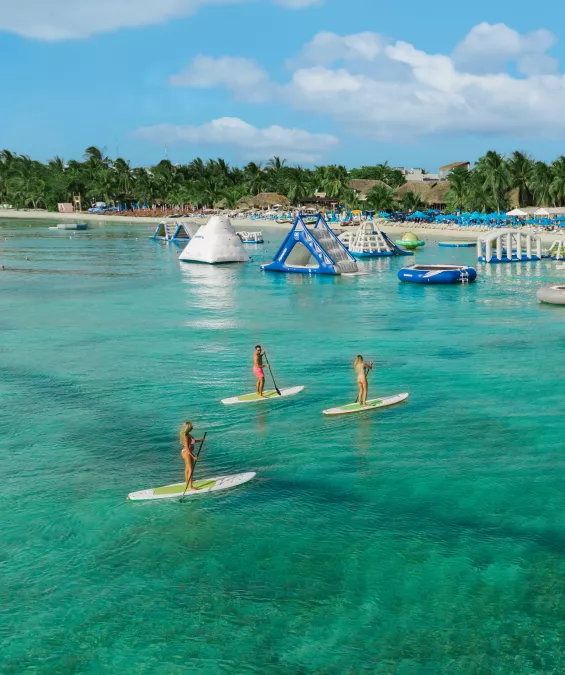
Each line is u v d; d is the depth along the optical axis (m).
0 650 11.50
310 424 21.69
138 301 48.47
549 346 32.31
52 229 148.38
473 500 16.39
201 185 194.62
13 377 27.73
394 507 16.09
